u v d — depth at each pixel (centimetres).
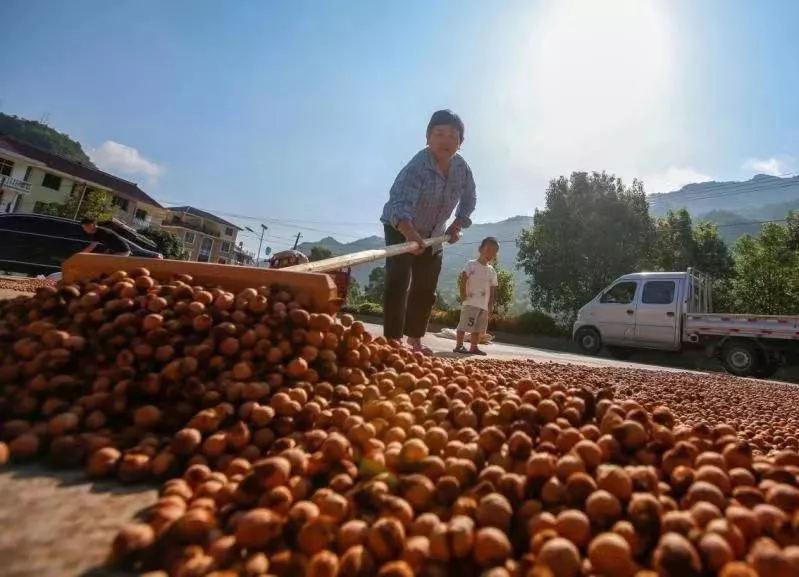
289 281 240
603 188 2659
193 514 109
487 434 156
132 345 187
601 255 2561
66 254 912
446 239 503
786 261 2222
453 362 317
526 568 100
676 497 134
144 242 1112
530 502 124
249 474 124
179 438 149
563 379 435
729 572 93
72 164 4606
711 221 3028
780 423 320
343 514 117
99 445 149
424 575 99
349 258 342
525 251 2770
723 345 1284
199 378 183
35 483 134
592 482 126
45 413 164
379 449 152
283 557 102
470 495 126
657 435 155
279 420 171
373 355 248
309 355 212
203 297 212
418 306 505
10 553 102
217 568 100
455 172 488
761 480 143
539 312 2238
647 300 1416
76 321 196
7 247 887
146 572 102
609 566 98
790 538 110
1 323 197
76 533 112
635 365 1048
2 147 3984
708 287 1568
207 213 7106
